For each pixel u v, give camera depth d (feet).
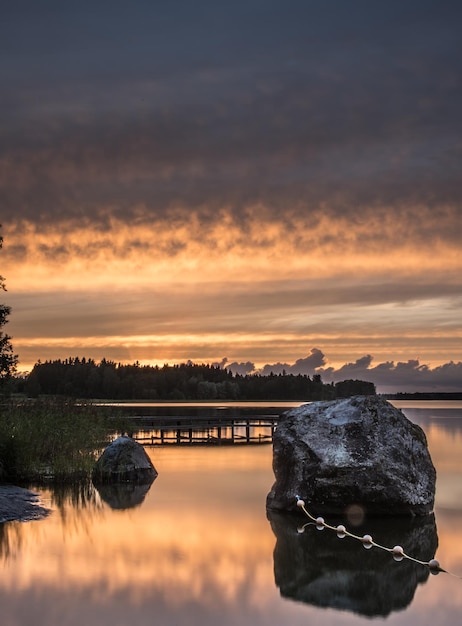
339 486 43.65
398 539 38.29
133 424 109.29
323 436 45.70
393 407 47.24
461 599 27.99
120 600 27.40
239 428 147.43
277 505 45.75
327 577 30.83
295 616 25.88
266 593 28.53
